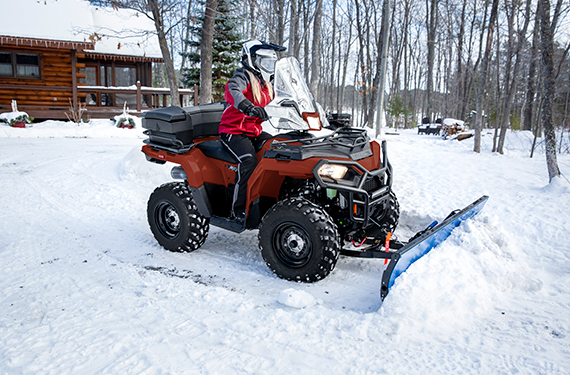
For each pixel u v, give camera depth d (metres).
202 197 3.95
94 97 22.42
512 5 12.26
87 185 7.18
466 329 2.62
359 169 3.35
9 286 3.35
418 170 7.91
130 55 20.23
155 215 4.33
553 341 2.46
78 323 2.71
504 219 4.90
